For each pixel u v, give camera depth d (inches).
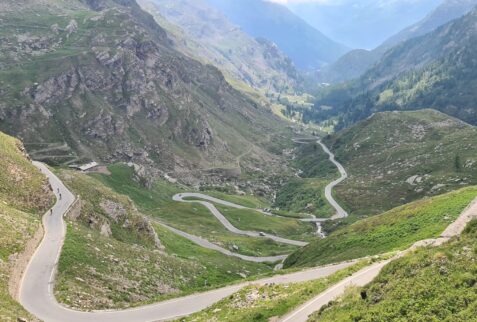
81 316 2064.5
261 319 1835.6
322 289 2063.2
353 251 3528.5
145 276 3026.6
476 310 1100.5
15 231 2659.9
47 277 2345.0
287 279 2723.9
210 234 7003.0
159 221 7062.0
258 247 6786.4
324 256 3944.4
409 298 1264.8
